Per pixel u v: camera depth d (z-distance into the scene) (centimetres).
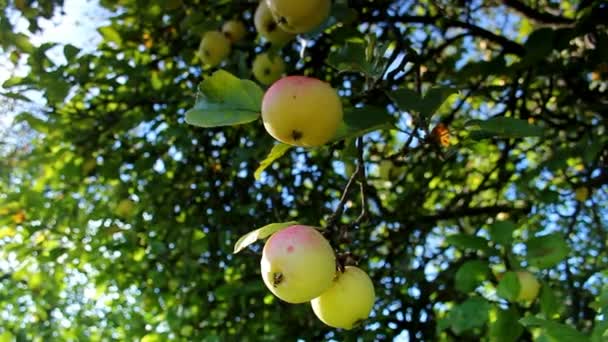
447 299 130
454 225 180
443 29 141
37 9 136
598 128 130
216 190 158
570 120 131
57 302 202
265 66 120
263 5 107
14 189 170
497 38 140
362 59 83
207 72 144
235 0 138
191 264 149
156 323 163
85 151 157
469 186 183
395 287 138
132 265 165
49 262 170
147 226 157
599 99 130
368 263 149
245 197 155
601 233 139
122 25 158
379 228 168
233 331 149
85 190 169
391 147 162
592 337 71
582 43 133
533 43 109
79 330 196
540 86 156
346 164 128
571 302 117
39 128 151
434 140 82
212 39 131
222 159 159
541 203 129
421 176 143
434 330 130
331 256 70
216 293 134
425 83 143
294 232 70
